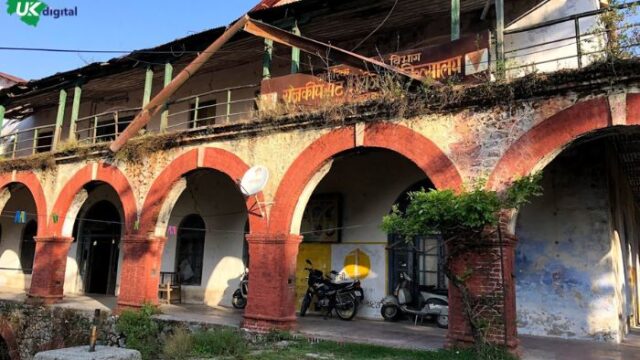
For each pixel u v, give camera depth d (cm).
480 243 850
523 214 1145
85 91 1867
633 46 801
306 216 1459
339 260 1391
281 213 1100
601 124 801
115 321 1250
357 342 948
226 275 1583
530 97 866
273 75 1593
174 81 1291
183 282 1658
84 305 1455
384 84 1013
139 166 1381
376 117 1014
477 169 890
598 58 855
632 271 1541
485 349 794
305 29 1373
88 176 1498
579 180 1098
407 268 1288
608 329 1023
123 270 1330
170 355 947
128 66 1559
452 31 1034
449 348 861
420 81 989
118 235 1833
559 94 842
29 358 1415
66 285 1856
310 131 1102
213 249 1625
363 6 1231
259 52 1519
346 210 1407
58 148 1605
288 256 1084
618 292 1112
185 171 1282
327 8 1245
